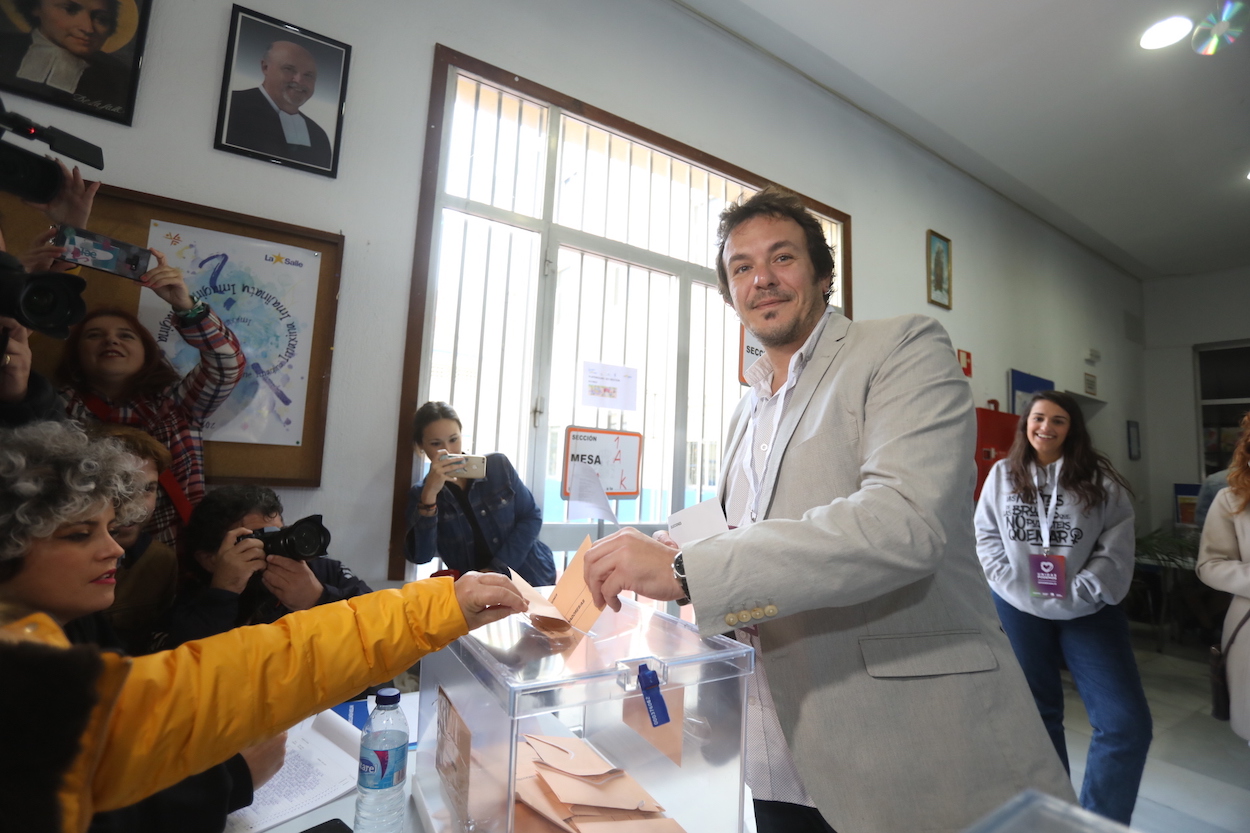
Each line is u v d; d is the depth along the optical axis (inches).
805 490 34.6
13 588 27.4
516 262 92.4
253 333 69.8
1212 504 73.6
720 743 28.2
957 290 157.9
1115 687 69.6
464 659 28.2
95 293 62.3
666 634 31.1
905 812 29.9
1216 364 227.6
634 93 102.7
